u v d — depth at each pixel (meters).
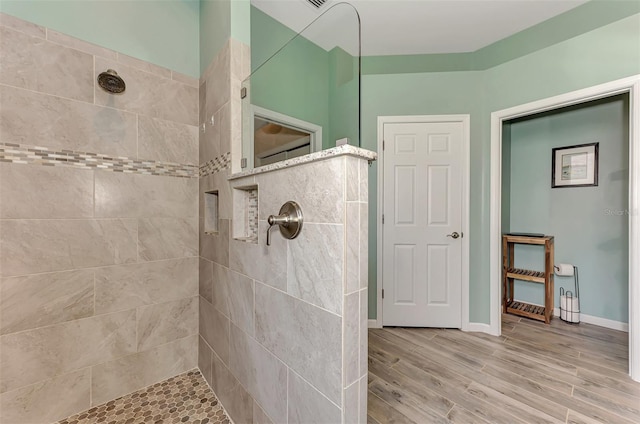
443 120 2.53
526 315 2.81
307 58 1.26
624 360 1.99
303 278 1.02
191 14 1.99
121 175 1.69
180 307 1.92
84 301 1.56
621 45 1.84
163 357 1.85
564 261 2.82
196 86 2.01
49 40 1.45
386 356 2.06
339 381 0.88
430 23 2.23
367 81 2.62
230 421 1.50
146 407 1.60
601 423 1.40
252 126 1.50
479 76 2.48
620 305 2.52
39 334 1.43
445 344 2.25
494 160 2.41
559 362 1.97
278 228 1.15
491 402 1.56
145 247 1.78
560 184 2.85
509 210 3.15
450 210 2.55
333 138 1.13
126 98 1.70
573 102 2.07
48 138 1.46
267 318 1.22
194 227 1.99
